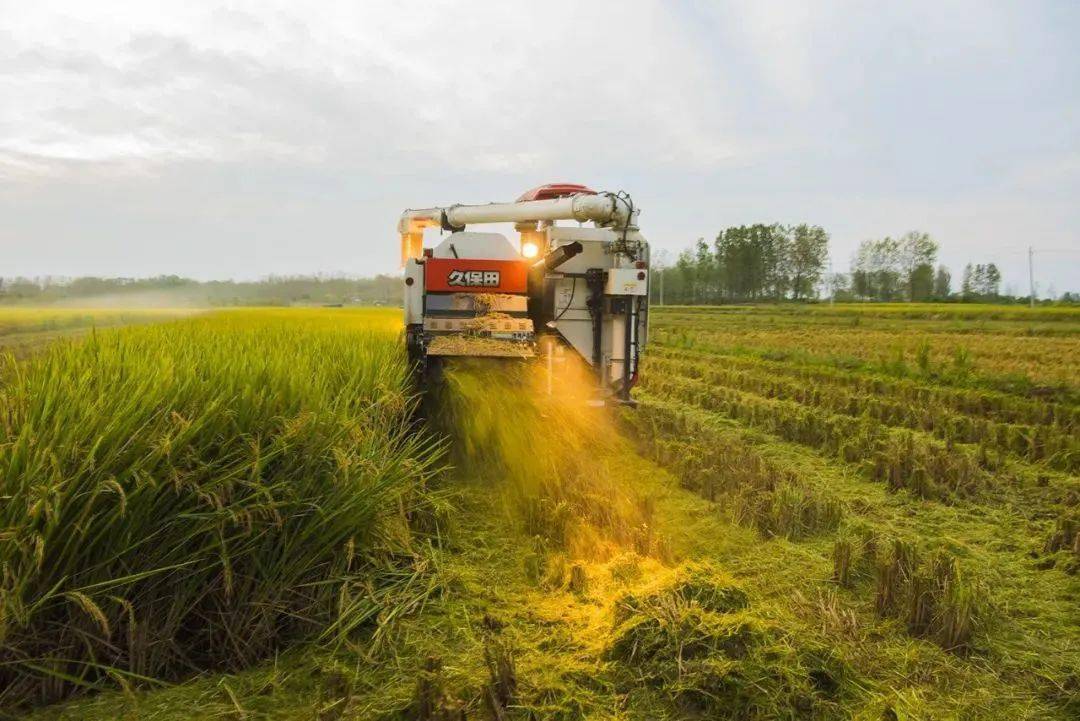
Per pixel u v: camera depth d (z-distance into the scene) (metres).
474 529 5.66
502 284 9.12
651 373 16.91
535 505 5.87
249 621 3.66
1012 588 4.84
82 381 3.98
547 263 8.73
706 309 73.12
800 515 5.92
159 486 3.43
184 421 3.64
